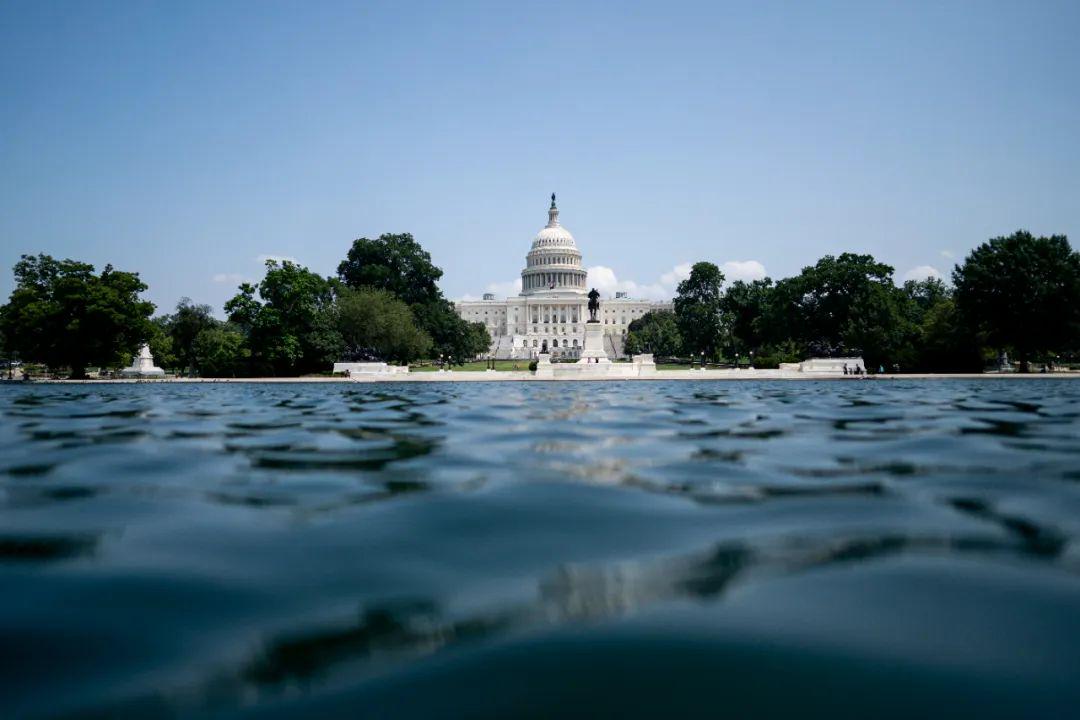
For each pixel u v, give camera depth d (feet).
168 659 17.02
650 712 14.56
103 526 29.48
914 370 281.95
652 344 577.43
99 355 264.52
